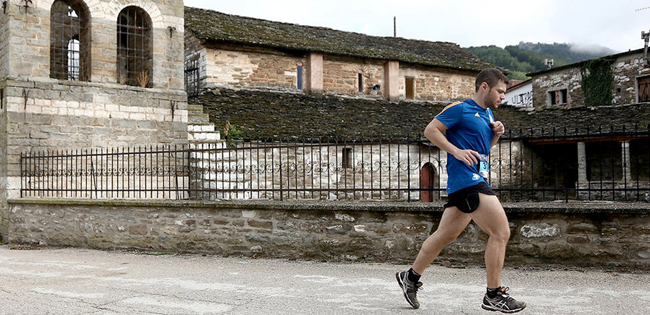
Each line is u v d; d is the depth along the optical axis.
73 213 11.01
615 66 30.31
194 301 5.56
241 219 8.77
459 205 4.62
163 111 15.06
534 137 7.82
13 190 12.79
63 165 13.53
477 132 4.67
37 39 13.34
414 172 20.22
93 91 14.02
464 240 7.41
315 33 26.09
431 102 26.98
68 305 5.49
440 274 6.77
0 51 13.49
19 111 12.98
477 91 4.81
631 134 7.34
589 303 5.18
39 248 11.15
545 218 7.09
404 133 20.17
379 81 25.73
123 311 5.19
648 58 28.53
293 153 17.20
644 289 5.76
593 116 24.66
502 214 4.53
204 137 15.73
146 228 9.79
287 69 23.25
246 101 20.38
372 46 27.02
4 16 13.25
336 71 24.44
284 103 21.14
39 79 13.29
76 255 9.73
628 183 22.16
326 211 8.12
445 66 27.08
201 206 9.09
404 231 7.71
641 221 6.71
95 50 14.17
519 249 7.20
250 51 22.34
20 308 5.40
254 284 6.42
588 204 7.36
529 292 5.70
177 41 15.43
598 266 6.89
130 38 16.14
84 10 14.43
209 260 8.47
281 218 8.43
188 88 22.33
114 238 10.24
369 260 7.86
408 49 28.45
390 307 5.17
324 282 6.46
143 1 14.87
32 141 13.12
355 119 20.94
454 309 5.05
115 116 14.32
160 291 6.12
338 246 8.05
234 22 23.56
